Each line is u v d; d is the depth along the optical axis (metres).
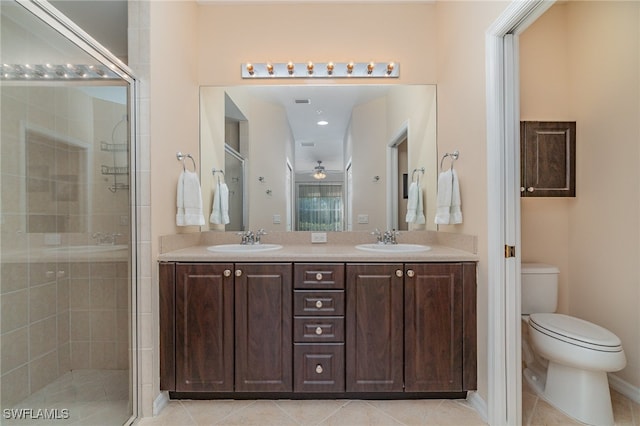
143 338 1.80
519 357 1.65
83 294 1.86
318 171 2.66
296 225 2.64
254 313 1.88
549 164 2.27
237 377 1.88
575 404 1.74
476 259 1.84
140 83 1.82
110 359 1.82
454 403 1.89
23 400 1.77
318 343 1.88
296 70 2.54
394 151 2.59
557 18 2.36
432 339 1.86
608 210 2.08
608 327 2.07
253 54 2.55
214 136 2.56
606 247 2.09
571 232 2.34
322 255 1.89
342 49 2.54
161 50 1.95
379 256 1.87
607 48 2.08
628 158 1.96
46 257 1.86
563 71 2.36
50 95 1.81
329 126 2.61
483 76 1.76
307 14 2.54
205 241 2.55
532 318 1.98
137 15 1.82
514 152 1.65
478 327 1.84
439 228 2.44
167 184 2.02
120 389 1.80
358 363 1.87
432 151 2.53
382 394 1.93
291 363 1.88
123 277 1.83
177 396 1.94
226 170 2.58
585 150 2.22
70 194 1.86
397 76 2.54
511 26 1.58
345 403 1.89
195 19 2.49
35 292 1.84
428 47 2.53
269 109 2.61
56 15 1.58
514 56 1.65
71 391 1.82
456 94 2.14
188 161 2.34
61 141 1.84
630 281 1.95
